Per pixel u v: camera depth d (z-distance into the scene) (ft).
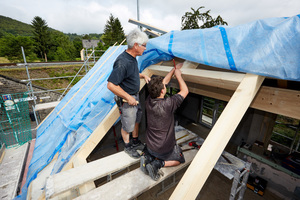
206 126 24.72
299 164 11.32
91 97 13.94
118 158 7.15
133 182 5.94
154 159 6.28
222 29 5.83
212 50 6.06
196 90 12.53
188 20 29.84
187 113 27.09
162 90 5.55
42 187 9.30
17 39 180.45
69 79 96.53
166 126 5.69
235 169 7.77
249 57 5.19
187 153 8.04
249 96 4.93
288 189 11.71
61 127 14.38
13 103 25.70
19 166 16.24
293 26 4.43
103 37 221.46
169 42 7.43
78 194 7.94
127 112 6.59
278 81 6.68
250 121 17.53
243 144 15.08
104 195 5.41
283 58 4.59
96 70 18.90
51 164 11.37
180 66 7.80
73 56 243.60
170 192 12.46
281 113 5.89
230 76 5.75
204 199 12.09
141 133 21.80
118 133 19.76
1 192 13.12
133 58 6.38
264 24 4.97
